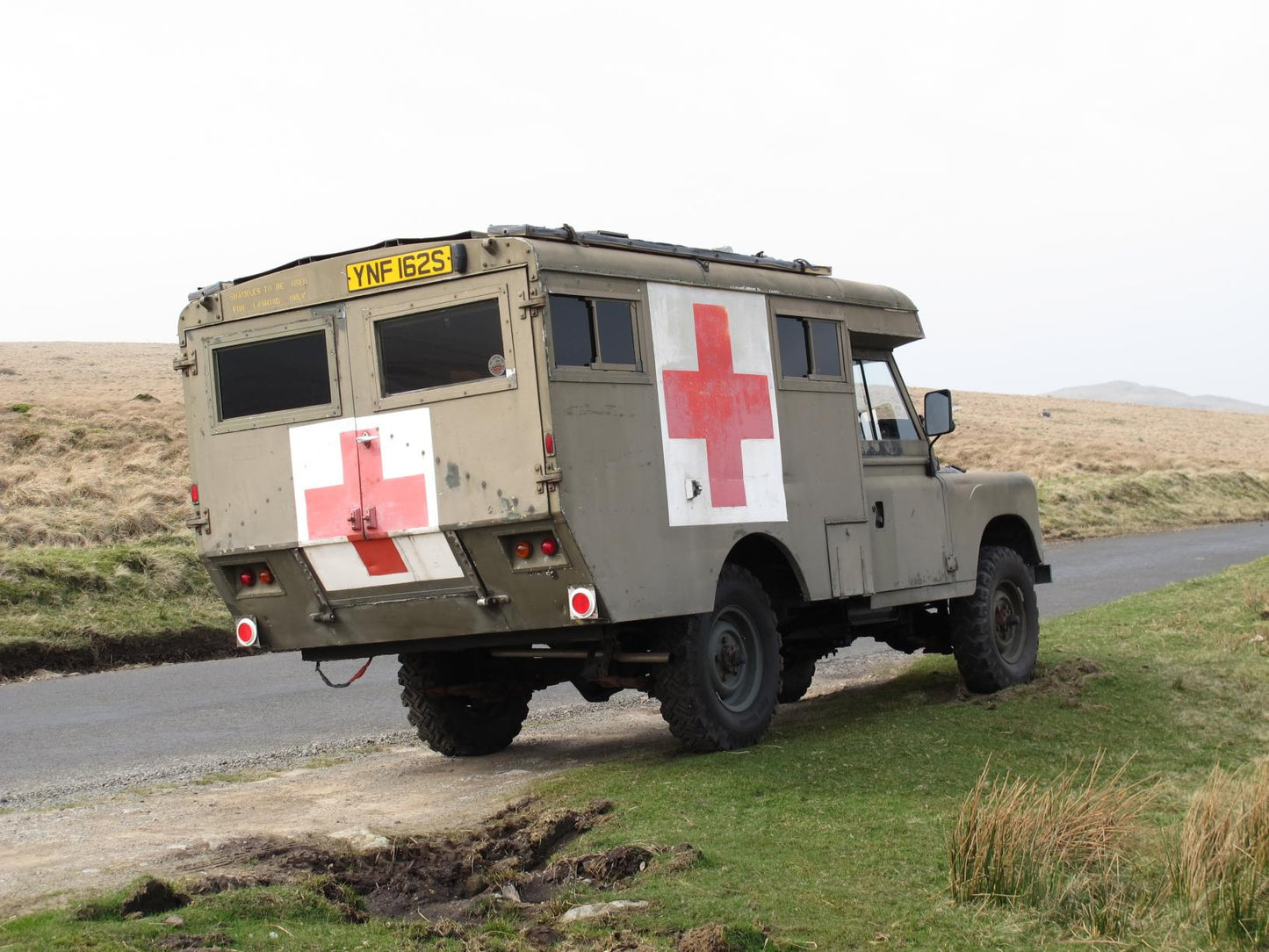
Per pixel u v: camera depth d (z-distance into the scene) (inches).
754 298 356.5
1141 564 985.5
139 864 247.0
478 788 330.3
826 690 492.4
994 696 406.0
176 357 338.6
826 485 371.9
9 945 190.9
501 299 295.4
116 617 734.5
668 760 331.9
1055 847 233.6
